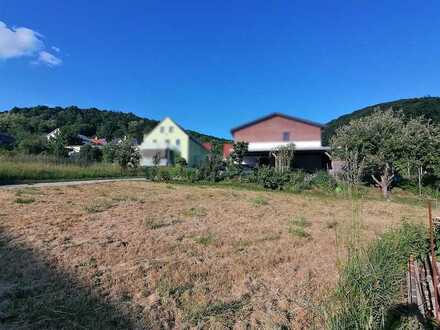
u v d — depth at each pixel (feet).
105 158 89.66
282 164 73.20
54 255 14.90
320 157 95.09
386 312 10.27
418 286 12.30
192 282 12.77
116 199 34.53
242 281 13.25
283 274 14.30
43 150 101.76
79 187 45.29
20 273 12.66
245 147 80.89
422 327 9.37
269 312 10.62
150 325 9.42
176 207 31.55
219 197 42.37
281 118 98.02
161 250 16.79
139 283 12.28
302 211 33.60
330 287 12.69
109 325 9.31
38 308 9.96
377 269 12.35
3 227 19.48
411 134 61.87
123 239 18.53
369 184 67.87
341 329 8.73
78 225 21.27
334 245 19.45
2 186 42.19
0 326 8.97
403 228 20.51
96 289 11.53
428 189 62.95
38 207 26.76
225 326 9.64
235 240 19.66
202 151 141.69
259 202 38.75
